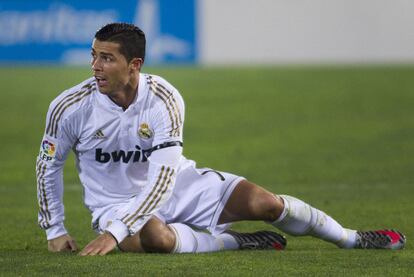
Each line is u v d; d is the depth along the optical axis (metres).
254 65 68.50
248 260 18.11
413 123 47.75
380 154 39.69
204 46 68.75
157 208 18.42
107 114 18.48
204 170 20.00
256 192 19.33
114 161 18.97
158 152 18.45
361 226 24.23
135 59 18.03
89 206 19.58
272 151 40.91
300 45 69.12
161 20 67.94
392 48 69.12
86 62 68.44
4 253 19.58
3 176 35.50
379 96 55.75
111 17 67.81
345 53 69.19
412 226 24.11
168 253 18.81
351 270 17.22
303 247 20.66
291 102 54.22
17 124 48.44
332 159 38.62
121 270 16.89
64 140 18.77
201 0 68.38
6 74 64.94
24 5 68.50
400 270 17.27
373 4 68.62
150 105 18.45
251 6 68.81
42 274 16.67
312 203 28.41
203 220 19.62
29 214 26.75
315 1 68.75
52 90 58.28
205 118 49.72
